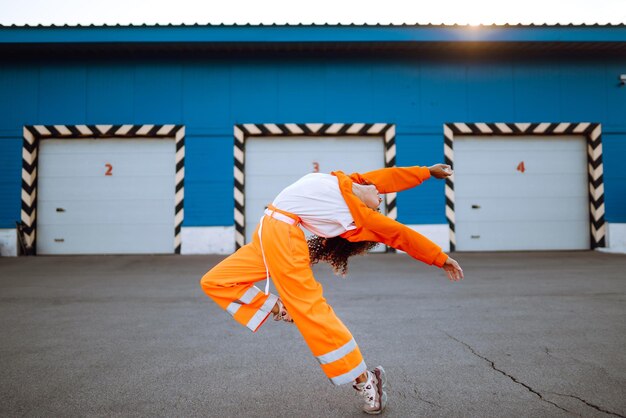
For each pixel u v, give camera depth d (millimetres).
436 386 2275
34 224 9961
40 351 2928
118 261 8562
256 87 10281
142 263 8227
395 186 2178
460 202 10391
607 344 3033
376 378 1972
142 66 10211
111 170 10148
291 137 10375
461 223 10352
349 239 2045
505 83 10500
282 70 10320
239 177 10125
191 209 10055
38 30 9430
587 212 10500
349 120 10312
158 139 10203
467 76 10484
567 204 10477
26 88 10094
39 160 10133
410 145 10336
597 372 2471
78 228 10047
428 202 10227
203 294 5117
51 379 2396
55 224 10039
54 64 10148
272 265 1972
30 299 4812
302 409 2004
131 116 10148
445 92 10438
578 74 10578
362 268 7305
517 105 10484
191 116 10188
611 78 10586
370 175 2176
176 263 8227
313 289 1958
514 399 2098
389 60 10422
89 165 10148
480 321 3723
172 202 10133
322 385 2305
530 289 5285
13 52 10008
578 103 10531
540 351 2879
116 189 10133
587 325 3570
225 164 10148
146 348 2994
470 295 4914
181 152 10117
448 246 10141
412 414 1938
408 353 2852
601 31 9758
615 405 2021
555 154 10562
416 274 6613
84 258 9117
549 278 6168
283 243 1968
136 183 10141
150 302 4645
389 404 2051
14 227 9820
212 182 10102
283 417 1918
